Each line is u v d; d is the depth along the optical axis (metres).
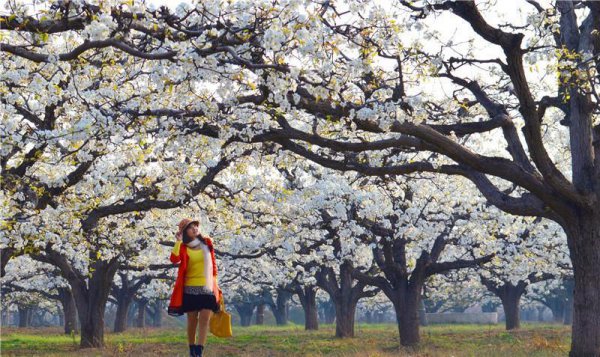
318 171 32.53
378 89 14.23
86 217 22.09
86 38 12.59
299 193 29.05
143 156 20.59
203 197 25.03
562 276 51.09
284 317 84.44
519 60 15.30
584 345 17.69
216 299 11.48
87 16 12.30
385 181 26.38
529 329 54.34
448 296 86.56
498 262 35.09
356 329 63.31
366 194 30.64
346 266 36.44
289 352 32.09
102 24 11.68
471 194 35.06
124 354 29.78
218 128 16.12
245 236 35.31
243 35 13.07
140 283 59.66
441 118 19.62
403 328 35.75
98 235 25.80
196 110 15.53
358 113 13.74
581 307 17.77
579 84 16.55
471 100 22.59
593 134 18.42
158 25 12.98
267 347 36.19
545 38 16.67
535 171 17.69
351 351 29.11
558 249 39.53
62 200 21.95
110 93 17.47
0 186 17.33
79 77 18.20
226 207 25.55
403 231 32.56
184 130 16.00
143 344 38.84
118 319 60.19
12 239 20.80
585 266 17.66
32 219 20.50
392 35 13.78
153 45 14.58
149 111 15.62
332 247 36.88
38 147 18.47
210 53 12.84
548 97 18.67
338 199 31.03
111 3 12.27
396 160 25.27
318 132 17.59
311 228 33.28
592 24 17.83
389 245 34.59
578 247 17.69
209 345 37.38
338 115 14.55
